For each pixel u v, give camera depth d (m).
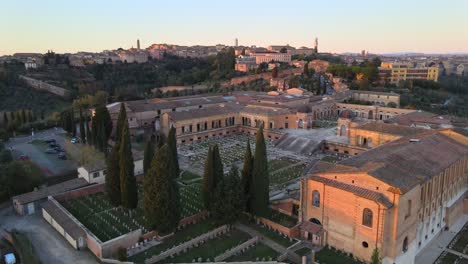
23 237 64.44
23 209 74.06
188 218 69.75
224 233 67.00
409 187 55.56
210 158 69.25
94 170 85.31
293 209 72.44
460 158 71.88
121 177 69.38
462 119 126.56
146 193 63.19
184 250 61.00
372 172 56.84
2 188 78.94
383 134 105.75
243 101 173.25
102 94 185.38
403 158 64.69
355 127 112.12
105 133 113.12
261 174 67.81
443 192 68.94
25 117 156.12
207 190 70.12
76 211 74.69
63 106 199.75
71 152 117.62
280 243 63.72
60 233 67.00
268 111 140.38
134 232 62.34
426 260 61.78
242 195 66.56
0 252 59.94
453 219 74.06
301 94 189.88
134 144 126.50
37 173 88.88
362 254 57.78
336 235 61.28
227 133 142.50
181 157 113.31
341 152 115.31
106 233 65.88
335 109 178.00
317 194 63.94
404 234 57.16
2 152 97.81
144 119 140.88
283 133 131.12
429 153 69.56
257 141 67.50
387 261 56.25
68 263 57.78
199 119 132.25
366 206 56.16
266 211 69.06
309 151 115.75
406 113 145.38
